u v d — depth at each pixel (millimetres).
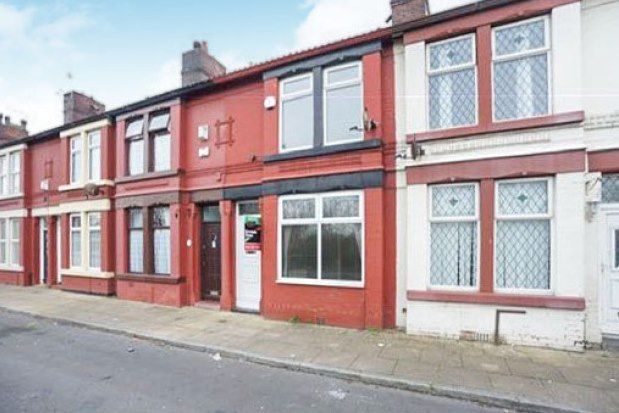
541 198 6906
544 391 4953
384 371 5660
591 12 6668
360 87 8438
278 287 8938
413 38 7844
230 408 4656
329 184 8438
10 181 16328
